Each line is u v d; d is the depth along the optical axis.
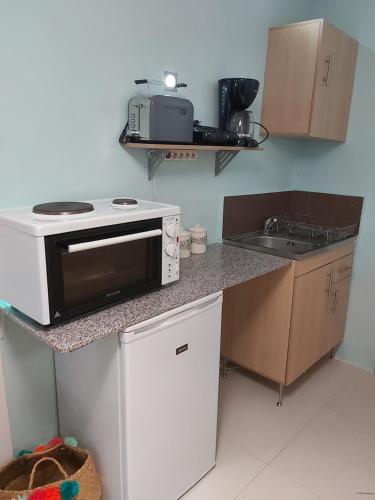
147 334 1.28
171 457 1.51
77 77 1.50
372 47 2.36
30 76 1.37
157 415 1.40
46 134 1.46
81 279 1.24
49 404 1.68
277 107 2.33
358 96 2.47
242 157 2.39
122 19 1.60
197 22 1.91
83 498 1.32
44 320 1.15
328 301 2.40
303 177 2.83
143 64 1.72
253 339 2.29
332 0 2.48
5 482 1.44
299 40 2.17
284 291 2.09
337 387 2.44
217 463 1.81
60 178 1.54
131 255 1.39
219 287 1.57
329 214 2.73
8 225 1.19
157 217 1.42
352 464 1.82
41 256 1.10
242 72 2.21
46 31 1.38
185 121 1.75
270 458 1.85
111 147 1.68
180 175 2.03
